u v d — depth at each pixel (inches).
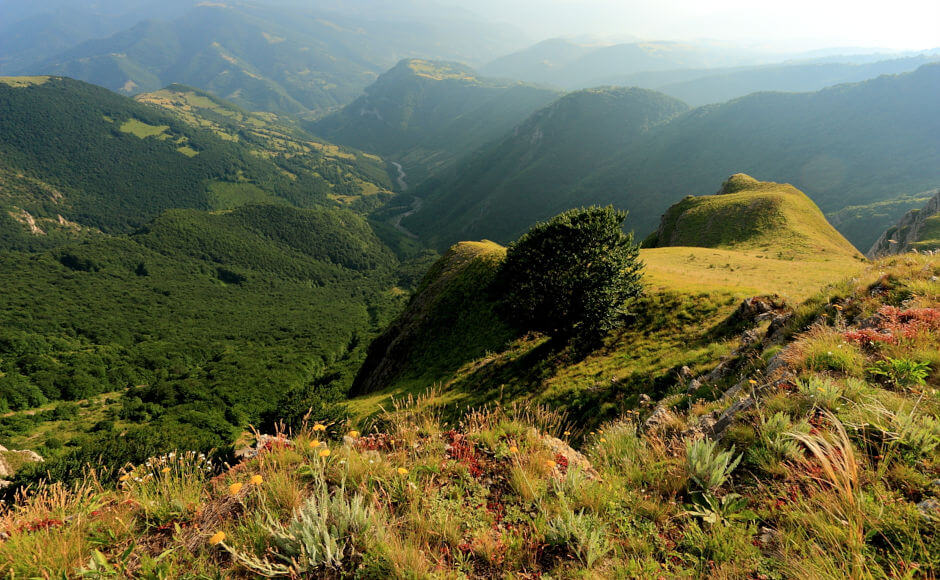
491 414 238.1
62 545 137.3
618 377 711.1
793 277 1250.6
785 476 158.2
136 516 160.7
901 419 152.9
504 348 1314.0
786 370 247.3
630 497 167.9
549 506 160.1
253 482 152.9
